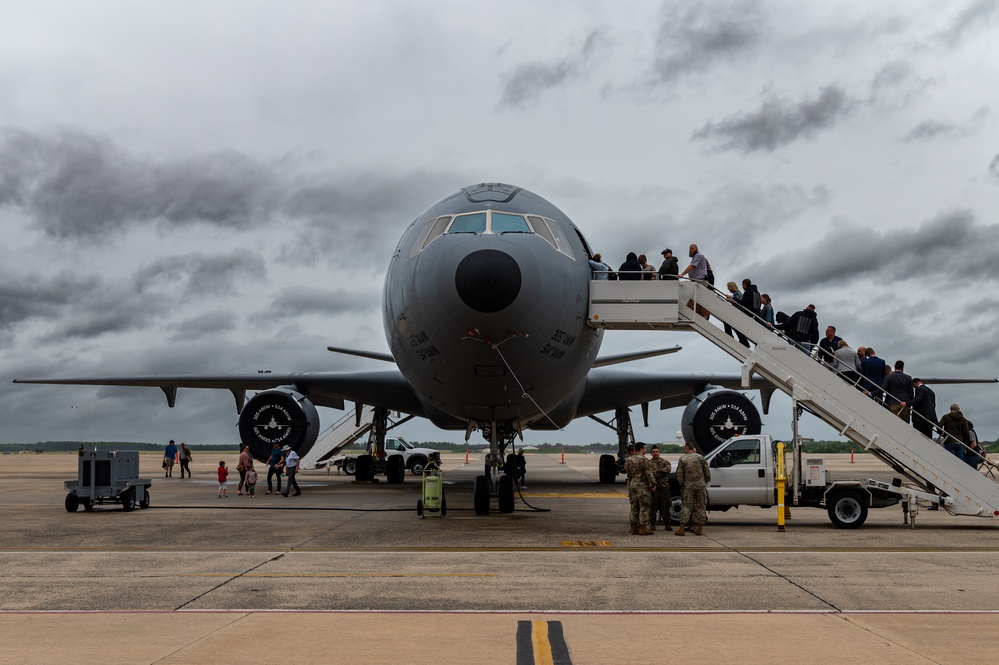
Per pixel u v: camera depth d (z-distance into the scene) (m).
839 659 5.98
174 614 7.45
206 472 41.75
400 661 5.95
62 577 9.38
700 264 16.72
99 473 17.86
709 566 10.15
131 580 9.17
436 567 10.08
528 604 7.88
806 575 9.48
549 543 12.41
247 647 6.31
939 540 13.01
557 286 14.38
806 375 15.64
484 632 6.77
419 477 35.78
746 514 17.72
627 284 15.89
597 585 8.86
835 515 14.77
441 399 16.27
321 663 5.90
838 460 73.88
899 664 5.85
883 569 9.91
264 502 20.41
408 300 14.65
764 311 17.47
